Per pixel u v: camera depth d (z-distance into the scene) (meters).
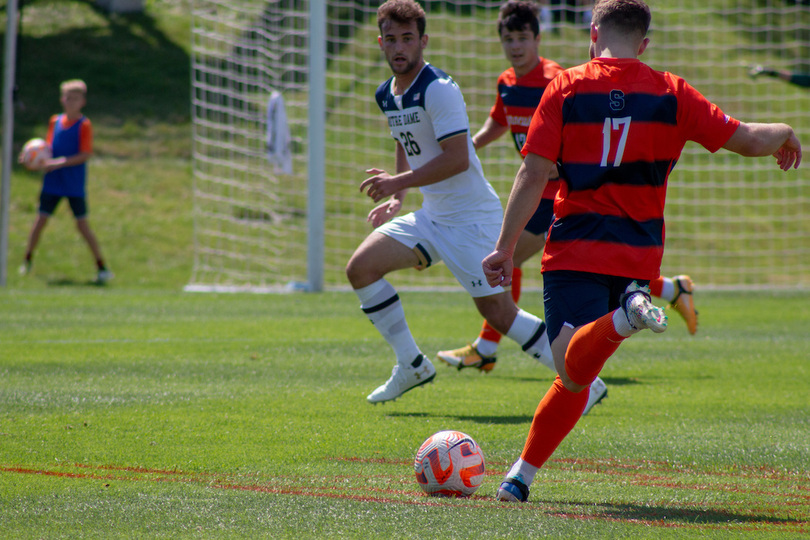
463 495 9.74
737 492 10.10
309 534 8.00
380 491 9.86
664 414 15.15
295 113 51.50
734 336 25.66
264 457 11.55
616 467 11.52
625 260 9.19
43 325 25.75
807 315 30.28
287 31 43.81
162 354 21.14
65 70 57.94
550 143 9.26
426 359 15.08
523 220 9.33
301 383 17.73
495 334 19.33
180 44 63.19
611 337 8.51
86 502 9.11
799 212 48.12
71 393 16.00
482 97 53.22
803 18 66.00
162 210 45.09
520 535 7.99
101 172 48.19
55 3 66.06
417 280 40.56
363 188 14.21
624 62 9.33
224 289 35.62
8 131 34.81
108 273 36.88
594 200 9.27
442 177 14.33
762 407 15.81
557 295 9.44
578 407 9.47
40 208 36.16
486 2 62.19
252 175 48.75
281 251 41.59
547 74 19.59
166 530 8.11
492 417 14.62
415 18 14.57
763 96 57.31
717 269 41.94
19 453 11.47
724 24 64.69
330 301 32.78
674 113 9.18
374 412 14.88
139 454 11.59
